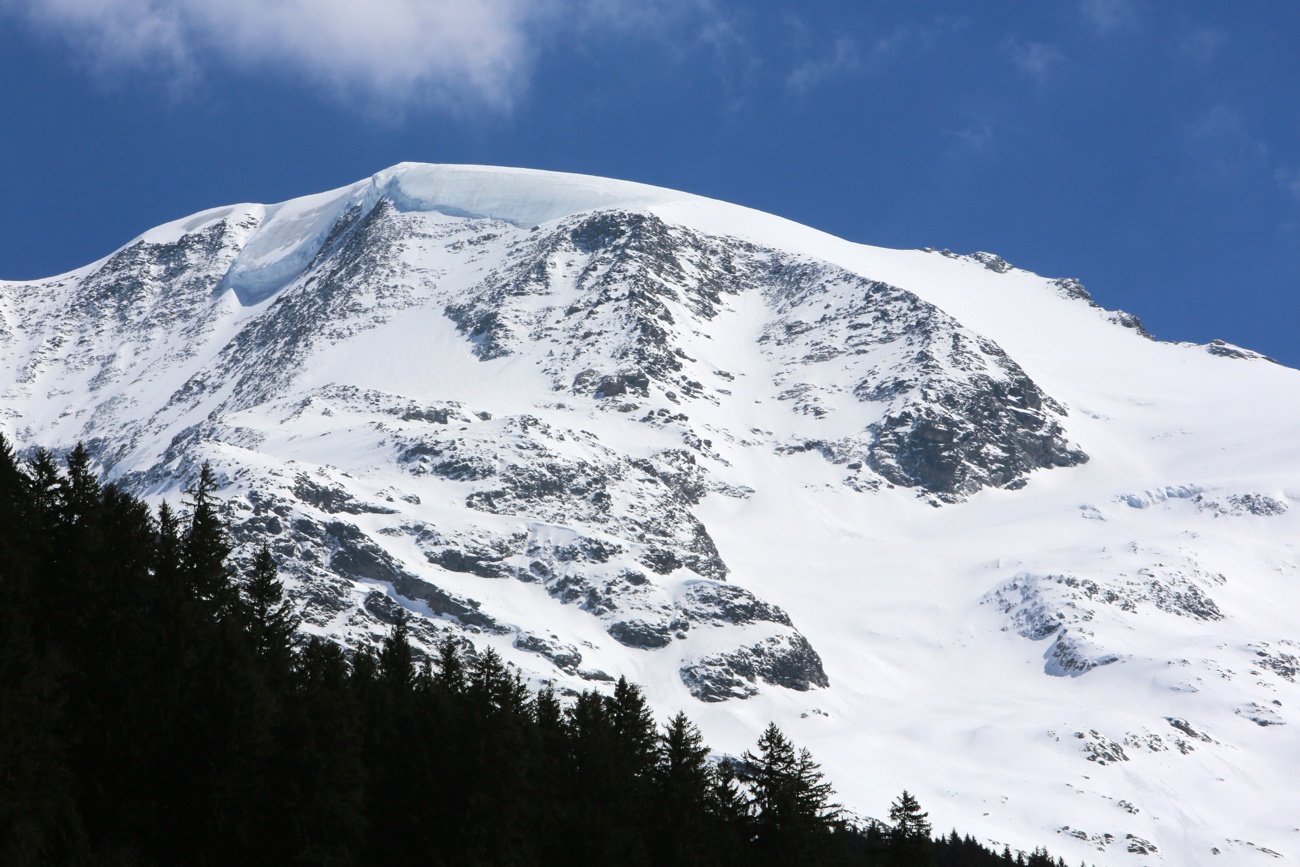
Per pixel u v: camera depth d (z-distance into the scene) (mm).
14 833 110438
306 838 121938
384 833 130000
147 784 122688
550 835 136625
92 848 117000
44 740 119188
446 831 129500
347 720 130375
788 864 141125
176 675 130250
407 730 138125
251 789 122500
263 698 132250
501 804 132500
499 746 135125
